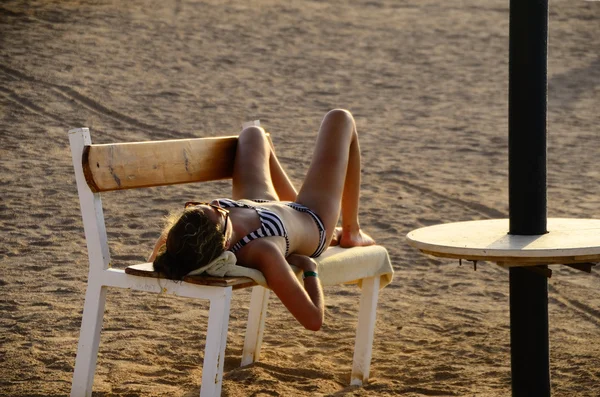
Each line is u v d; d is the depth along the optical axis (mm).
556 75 20125
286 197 5539
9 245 8023
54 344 5449
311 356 5527
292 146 13617
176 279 3916
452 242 3914
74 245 8195
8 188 10125
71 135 4125
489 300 7191
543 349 4027
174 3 24922
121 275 4105
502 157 13703
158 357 5301
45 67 16781
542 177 4043
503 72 20172
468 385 4957
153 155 4645
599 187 12039
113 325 5941
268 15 24547
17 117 13641
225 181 11406
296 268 4453
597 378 5102
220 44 20734
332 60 20344
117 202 9977
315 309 4078
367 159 13141
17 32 19406
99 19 21781
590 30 24984
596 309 6934
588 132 15711
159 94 16062
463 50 22125
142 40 20141
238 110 15664
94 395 4559
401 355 5617
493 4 27969
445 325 6379
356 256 4906
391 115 16281
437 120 16078
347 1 27406
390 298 7156
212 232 3922
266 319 6410
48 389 4629
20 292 6641
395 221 9922
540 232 4062
